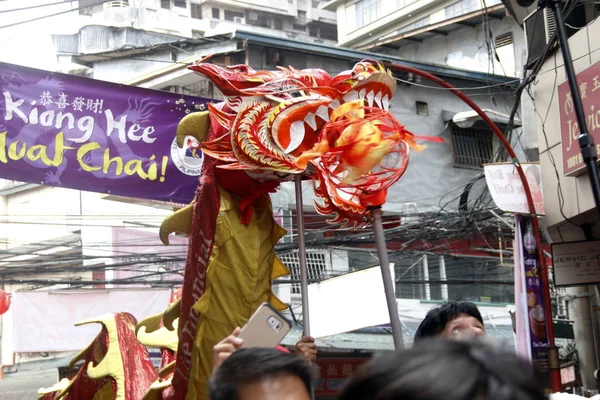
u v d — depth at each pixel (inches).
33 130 330.3
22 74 330.6
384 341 727.7
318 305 376.2
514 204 405.4
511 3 507.5
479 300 800.9
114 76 830.5
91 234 845.2
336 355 711.7
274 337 120.3
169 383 208.1
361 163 154.2
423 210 767.1
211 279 170.1
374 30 1180.5
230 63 732.0
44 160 330.6
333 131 158.4
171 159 346.0
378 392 43.1
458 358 43.7
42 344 651.5
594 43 385.7
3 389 876.0
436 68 772.0
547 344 395.5
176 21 1259.8
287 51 728.3
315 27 1427.2
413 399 41.9
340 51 730.8
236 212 171.6
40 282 609.6
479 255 722.8
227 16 1344.7
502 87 809.5
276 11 1381.6
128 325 265.4
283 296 696.4
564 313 663.8
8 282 609.0
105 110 339.9
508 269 802.2
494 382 42.1
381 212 160.9
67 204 922.7
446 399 41.4
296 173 163.3
